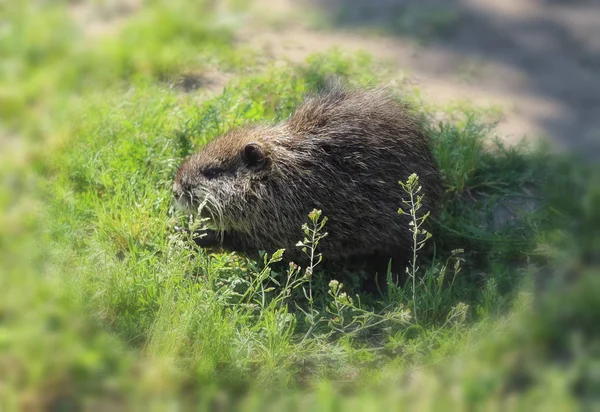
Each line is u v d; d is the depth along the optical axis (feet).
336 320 28.73
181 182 33.91
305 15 55.36
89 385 27.07
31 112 43.32
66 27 51.96
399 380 27.27
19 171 38.17
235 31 52.39
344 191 32.09
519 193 37.32
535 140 41.98
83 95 44.57
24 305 29.91
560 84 48.70
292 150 32.81
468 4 57.67
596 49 52.80
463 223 34.63
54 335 28.68
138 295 30.09
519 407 25.90
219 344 27.78
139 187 35.86
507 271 32.48
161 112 40.27
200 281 30.91
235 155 33.37
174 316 28.55
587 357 27.58
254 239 33.42
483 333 28.43
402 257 32.86
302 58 49.29
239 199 32.94
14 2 54.54
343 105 33.55
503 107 45.47
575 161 39.75
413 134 33.30
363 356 28.27
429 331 28.78
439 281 30.01
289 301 31.53
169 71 46.50
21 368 27.58
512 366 27.53
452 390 26.84
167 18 51.90
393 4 57.52
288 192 32.42
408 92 45.47
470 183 37.63
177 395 26.99
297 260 33.24
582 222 34.76
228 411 26.53
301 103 35.17
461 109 43.93
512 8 57.41
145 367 27.76
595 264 32.27
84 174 37.01
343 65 46.91
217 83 45.93
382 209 32.12
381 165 32.19
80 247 33.27
